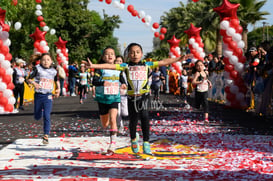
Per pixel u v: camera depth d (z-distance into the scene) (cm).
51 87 672
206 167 459
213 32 3622
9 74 1070
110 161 507
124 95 768
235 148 595
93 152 573
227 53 1056
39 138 730
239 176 416
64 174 429
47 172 439
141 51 513
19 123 984
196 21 3588
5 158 530
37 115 670
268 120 981
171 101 1777
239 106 1116
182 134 752
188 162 495
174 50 1892
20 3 2645
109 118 605
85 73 1698
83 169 455
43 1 2925
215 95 1702
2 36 1062
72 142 665
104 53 586
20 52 2964
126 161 507
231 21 1041
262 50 1072
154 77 1484
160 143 651
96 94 584
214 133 762
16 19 2714
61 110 1357
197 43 1484
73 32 4416
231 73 1080
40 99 664
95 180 398
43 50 1706
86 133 789
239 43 1049
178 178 406
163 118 1054
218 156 532
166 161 504
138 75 507
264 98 1039
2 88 1052
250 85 1214
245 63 1188
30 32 2862
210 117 1071
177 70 1892
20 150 595
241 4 3066
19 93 1412
